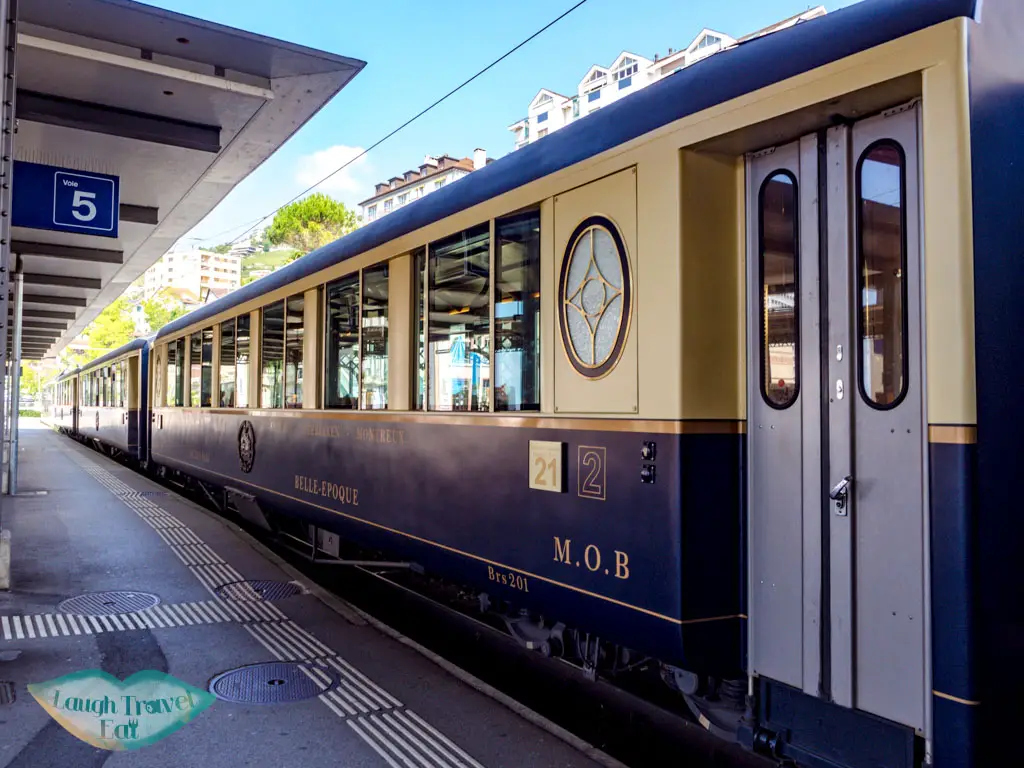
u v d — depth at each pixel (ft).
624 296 11.72
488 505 14.69
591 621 12.21
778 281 10.64
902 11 8.86
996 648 8.21
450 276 16.30
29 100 25.23
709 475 10.85
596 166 12.30
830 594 9.70
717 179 11.11
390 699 13.84
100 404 69.62
